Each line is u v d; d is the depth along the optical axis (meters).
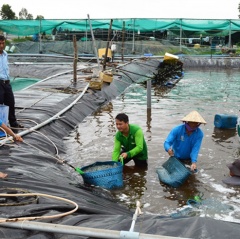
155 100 14.24
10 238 3.20
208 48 33.12
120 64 22.44
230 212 5.13
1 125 6.19
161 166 6.88
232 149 8.00
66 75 17.62
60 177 5.77
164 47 32.50
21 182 4.90
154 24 31.14
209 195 5.71
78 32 32.47
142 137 6.51
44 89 13.31
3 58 7.43
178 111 11.96
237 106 12.91
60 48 29.81
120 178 5.89
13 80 21.42
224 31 34.41
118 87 16.64
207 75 24.11
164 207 5.34
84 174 5.70
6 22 29.36
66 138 8.77
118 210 4.86
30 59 27.47
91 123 10.35
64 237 3.27
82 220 3.65
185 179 5.91
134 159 6.85
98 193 5.55
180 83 19.80
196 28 31.84
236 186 6.04
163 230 3.38
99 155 7.57
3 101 7.55
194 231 3.31
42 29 29.69
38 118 9.02
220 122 9.65
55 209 3.96
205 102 13.70
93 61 24.27
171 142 6.49
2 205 3.90
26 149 6.64
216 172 6.62
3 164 5.59
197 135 6.54
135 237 2.92
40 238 3.21
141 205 5.39
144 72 23.45
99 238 3.05
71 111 10.53
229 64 30.03
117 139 6.51
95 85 13.87
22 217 3.59
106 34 32.03
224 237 3.23
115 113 11.77
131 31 32.56
